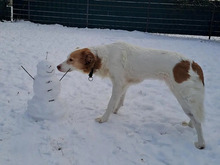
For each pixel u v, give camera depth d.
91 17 5.30
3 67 2.36
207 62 3.04
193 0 4.97
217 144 1.32
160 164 1.16
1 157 1.13
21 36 3.88
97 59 1.48
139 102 1.83
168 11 5.12
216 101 1.90
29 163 1.11
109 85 2.17
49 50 3.17
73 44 3.62
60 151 1.20
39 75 1.43
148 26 5.26
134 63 1.45
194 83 1.31
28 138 1.28
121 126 1.46
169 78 1.37
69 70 1.50
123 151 1.24
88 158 1.17
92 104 1.75
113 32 4.96
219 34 5.11
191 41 4.51
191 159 1.19
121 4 5.17
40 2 5.29
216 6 4.92
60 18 5.34
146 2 5.11
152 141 1.34
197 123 1.30
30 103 1.46
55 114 1.45
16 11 5.31
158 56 1.40
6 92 1.81
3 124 1.39
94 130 1.40
